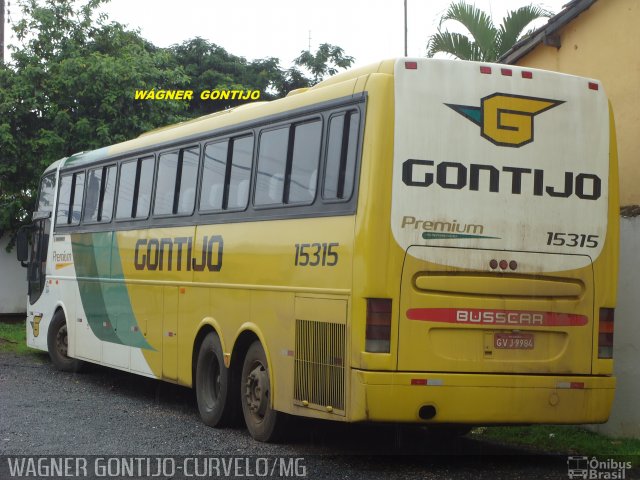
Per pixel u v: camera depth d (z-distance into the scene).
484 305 8.00
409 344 7.78
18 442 9.31
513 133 8.20
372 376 7.68
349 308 7.93
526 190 8.19
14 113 22.39
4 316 24.12
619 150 11.27
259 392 9.55
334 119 8.51
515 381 8.02
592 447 9.27
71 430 10.09
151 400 12.77
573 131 8.42
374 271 7.75
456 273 7.93
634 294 9.72
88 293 14.60
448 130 8.00
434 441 9.95
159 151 12.45
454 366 7.89
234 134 10.45
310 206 8.72
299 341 8.70
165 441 9.52
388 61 8.09
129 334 12.98
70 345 15.34
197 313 10.94
